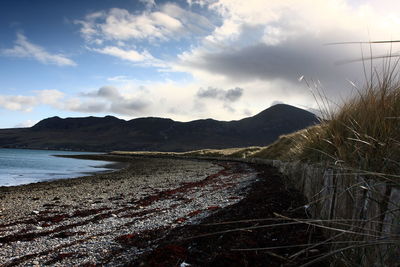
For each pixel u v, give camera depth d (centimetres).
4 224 819
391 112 271
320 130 521
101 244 562
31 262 496
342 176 313
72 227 734
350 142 323
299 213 535
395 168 221
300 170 769
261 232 439
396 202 190
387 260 185
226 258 355
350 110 389
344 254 259
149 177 2289
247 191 1057
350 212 279
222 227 520
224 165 3422
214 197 1039
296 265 300
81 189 1612
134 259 440
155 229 628
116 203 1102
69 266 462
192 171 2762
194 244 446
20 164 4744
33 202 1205
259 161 2864
